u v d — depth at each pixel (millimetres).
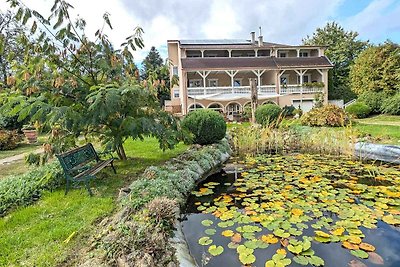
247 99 20328
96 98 4039
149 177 3986
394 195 3744
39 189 3820
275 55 22375
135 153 6777
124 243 2170
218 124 7219
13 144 8984
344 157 6426
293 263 2275
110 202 3488
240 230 2914
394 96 17141
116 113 4902
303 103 20922
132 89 4211
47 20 4391
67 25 4594
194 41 25656
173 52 23031
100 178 4566
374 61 19891
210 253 2525
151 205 2852
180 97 21547
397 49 19297
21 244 2498
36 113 4004
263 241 2646
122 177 4633
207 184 4703
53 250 2389
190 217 3402
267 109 11812
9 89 4555
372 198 3658
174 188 3812
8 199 3412
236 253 2514
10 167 6062
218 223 3141
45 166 4703
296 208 3404
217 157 6320
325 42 32781
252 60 21078
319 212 3256
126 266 1953
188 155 5730
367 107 16406
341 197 3732
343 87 25734
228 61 20688
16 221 2973
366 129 9406
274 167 5605
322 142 7238
